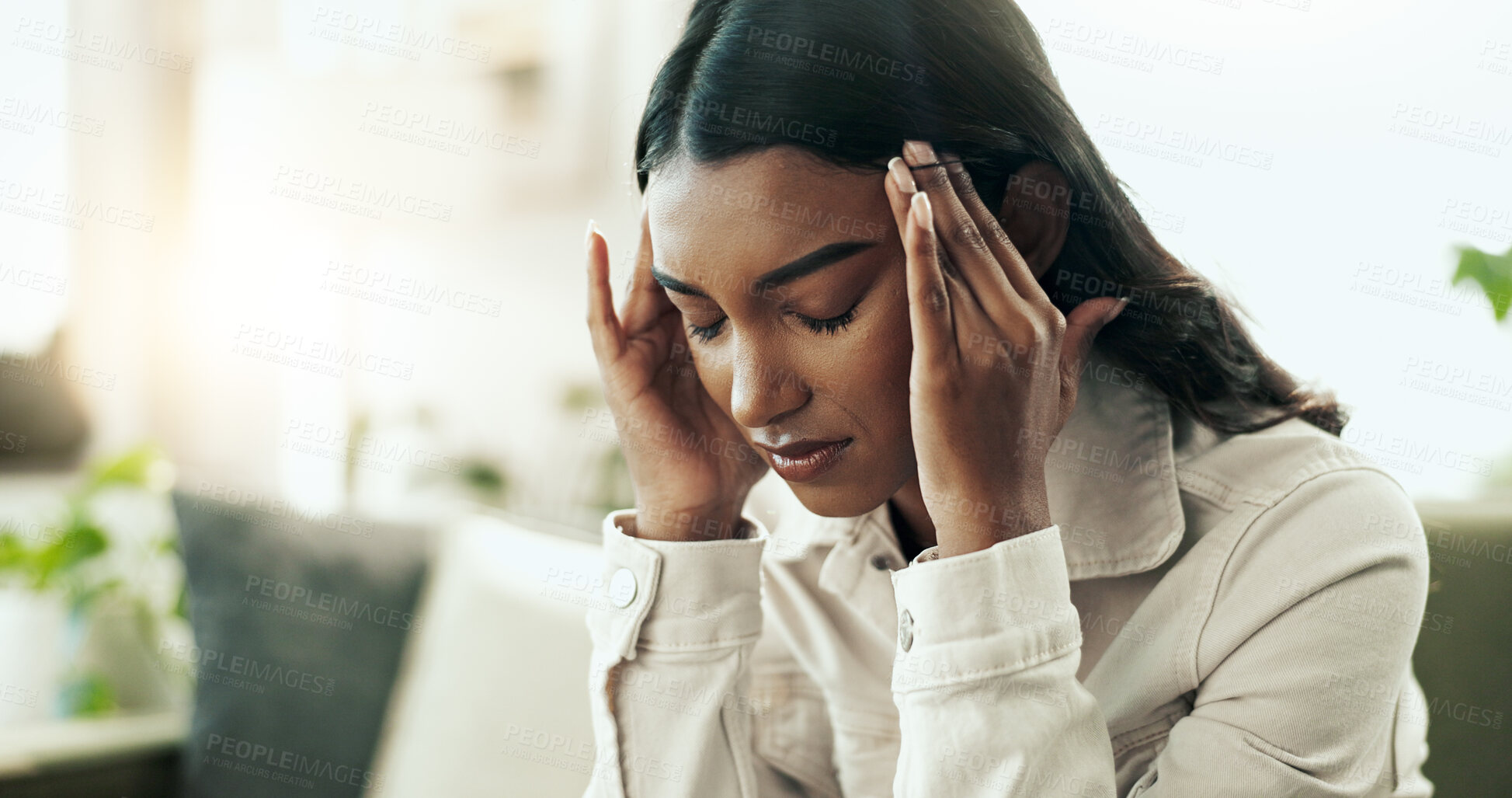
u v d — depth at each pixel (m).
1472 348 1.20
